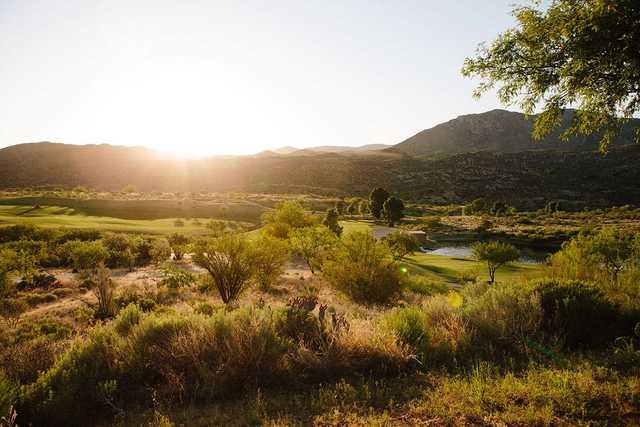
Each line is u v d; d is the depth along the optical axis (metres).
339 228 51.19
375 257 15.04
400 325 6.51
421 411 4.18
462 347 6.20
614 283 9.05
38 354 6.41
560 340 6.04
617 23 5.07
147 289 19.70
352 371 5.60
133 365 5.68
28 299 18.66
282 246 20.58
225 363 5.31
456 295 8.30
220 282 16.92
